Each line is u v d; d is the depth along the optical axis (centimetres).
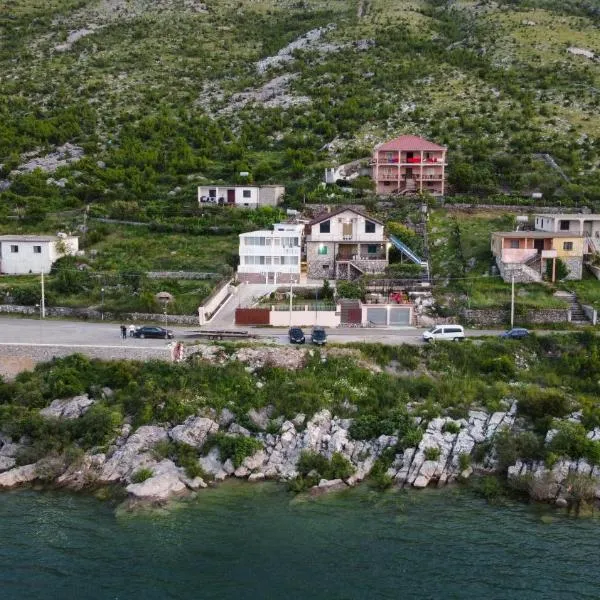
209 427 5738
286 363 6450
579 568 4284
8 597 4034
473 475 5356
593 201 10912
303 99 17100
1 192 12019
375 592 4053
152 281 8488
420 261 8844
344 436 5647
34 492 5216
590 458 5256
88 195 11862
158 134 14925
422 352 6725
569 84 16788
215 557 4406
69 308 7856
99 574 4244
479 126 14075
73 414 5944
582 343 6938
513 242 8394
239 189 11350
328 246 8888
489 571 4250
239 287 8725
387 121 14850
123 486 5222
